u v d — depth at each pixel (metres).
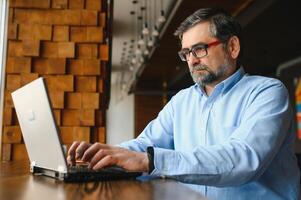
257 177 1.15
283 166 1.25
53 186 0.93
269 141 1.07
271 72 9.06
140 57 7.71
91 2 2.62
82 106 2.54
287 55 7.34
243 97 1.33
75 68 2.57
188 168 1.00
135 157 1.02
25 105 1.12
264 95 1.23
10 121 2.44
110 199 0.75
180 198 0.76
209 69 1.38
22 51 2.52
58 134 0.97
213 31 1.37
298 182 1.30
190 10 4.84
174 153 1.03
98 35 2.60
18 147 2.43
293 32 5.68
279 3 4.35
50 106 0.97
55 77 2.54
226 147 1.04
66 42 2.57
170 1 5.27
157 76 10.35
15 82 2.49
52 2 2.59
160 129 1.61
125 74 11.45
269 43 6.35
